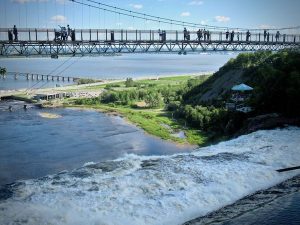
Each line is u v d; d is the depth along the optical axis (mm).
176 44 88812
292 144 47469
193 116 99625
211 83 121250
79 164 71625
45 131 99312
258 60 112125
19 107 138250
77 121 112438
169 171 37500
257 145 47375
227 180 36312
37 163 71750
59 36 78062
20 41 71000
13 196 31734
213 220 29125
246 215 29500
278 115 62125
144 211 30266
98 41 79562
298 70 66062
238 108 76312
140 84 199125
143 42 84750
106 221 28688
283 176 38281
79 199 31469
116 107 136500
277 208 30406
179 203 31703
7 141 88250
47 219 28516
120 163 39938
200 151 45875
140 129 100312
